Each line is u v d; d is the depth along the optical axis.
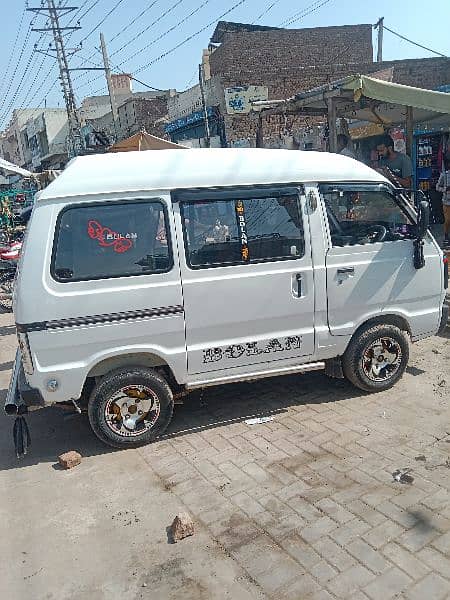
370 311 4.52
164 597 2.62
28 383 3.85
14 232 17.12
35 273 3.62
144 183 3.82
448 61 15.79
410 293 4.64
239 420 4.48
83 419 4.79
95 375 3.94
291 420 4.39
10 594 2.72
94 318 3.75
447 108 6.68
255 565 2.76
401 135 11.72
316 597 2.50
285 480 3.51
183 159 3.98
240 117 17.06
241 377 4.24
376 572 2.62
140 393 4.05
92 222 3.74
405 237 4.61
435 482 3.33
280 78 17.70
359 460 3.67
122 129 26.19
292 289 4.21
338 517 3.07
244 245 4.06
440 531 2.88
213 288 3.98
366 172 4.46
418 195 4.67
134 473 3.79
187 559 2.87
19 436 4.08
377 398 4.68
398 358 4.77
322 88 7.55
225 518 3.18
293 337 4.30
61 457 3.95
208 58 19.98
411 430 4.05
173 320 3.93
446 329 6.20
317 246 4.25
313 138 12.56
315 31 17.92
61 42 26.19
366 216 4.49
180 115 21.20
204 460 3.87
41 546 3.09
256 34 17.39
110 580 2.77
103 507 3.42
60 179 3.71
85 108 38.09
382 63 17.86
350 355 4.59
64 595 2.69
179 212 3.90
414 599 2.44
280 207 4.16
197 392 5.10
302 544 2.88
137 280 3.82
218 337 4.10
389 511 3.09
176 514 3.28
